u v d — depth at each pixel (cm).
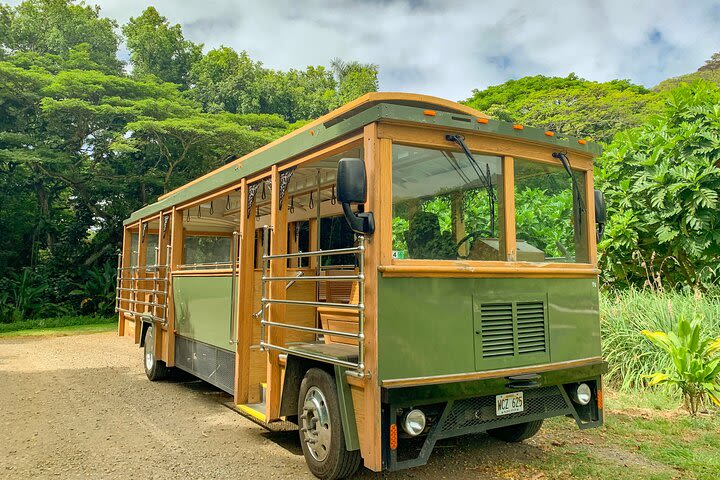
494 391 379
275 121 2423
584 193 466
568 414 429
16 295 1922
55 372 916
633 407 596
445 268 371
